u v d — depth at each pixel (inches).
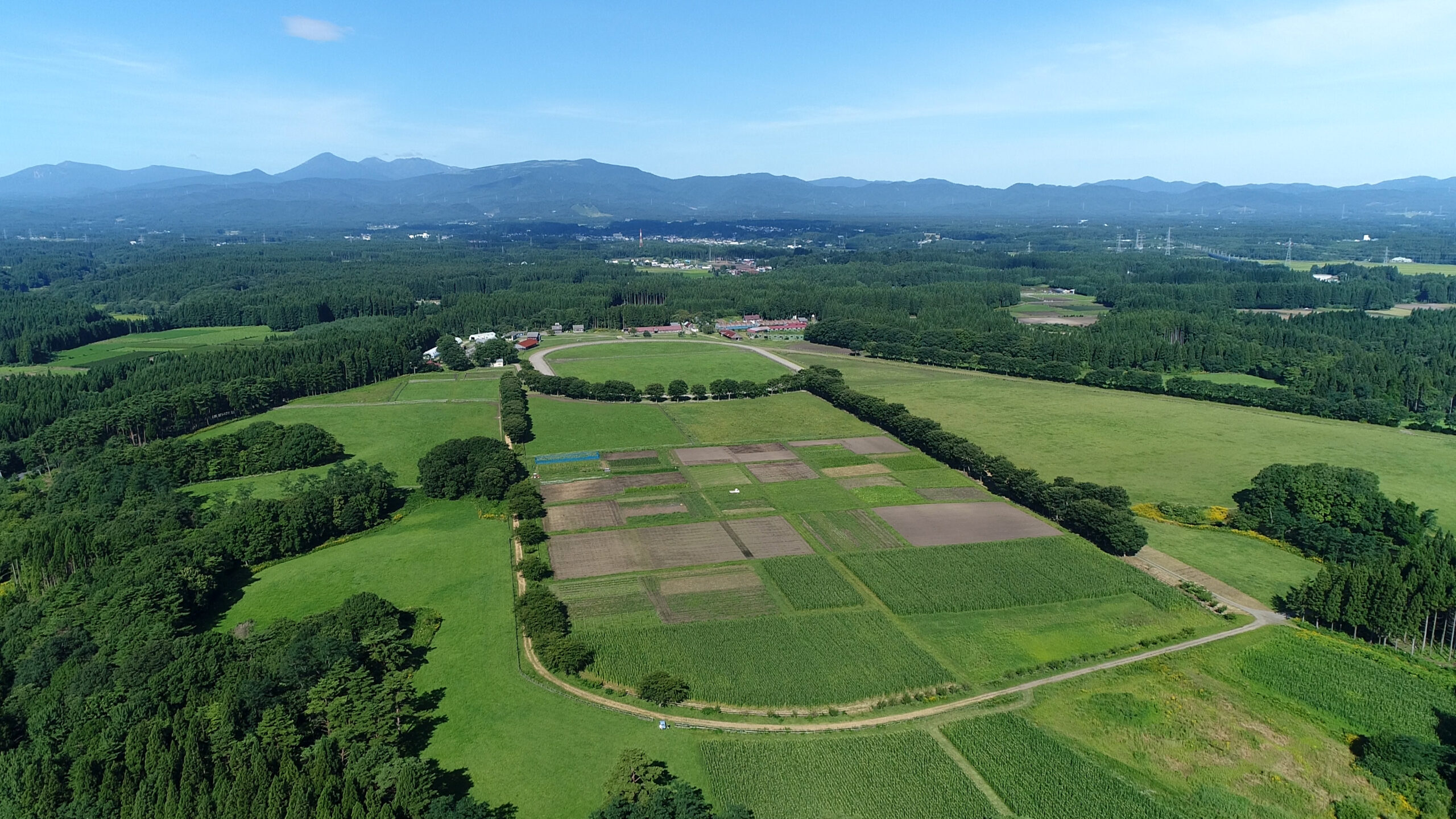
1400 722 4217.5
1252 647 4923.7
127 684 4126.5
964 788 3740.2
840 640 5039.4
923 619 5315.0
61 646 4562.0
